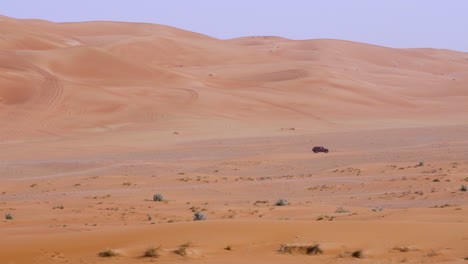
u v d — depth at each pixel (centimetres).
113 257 2923
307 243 3098
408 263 2764
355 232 3388
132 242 3222
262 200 8144
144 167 13400
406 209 5388
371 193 8731
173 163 14038
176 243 3169
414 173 11050
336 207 6600
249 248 3089
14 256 2992
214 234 3362
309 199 8350
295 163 13775
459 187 8581
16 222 5234
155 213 6091
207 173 12900
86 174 12812
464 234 3328
